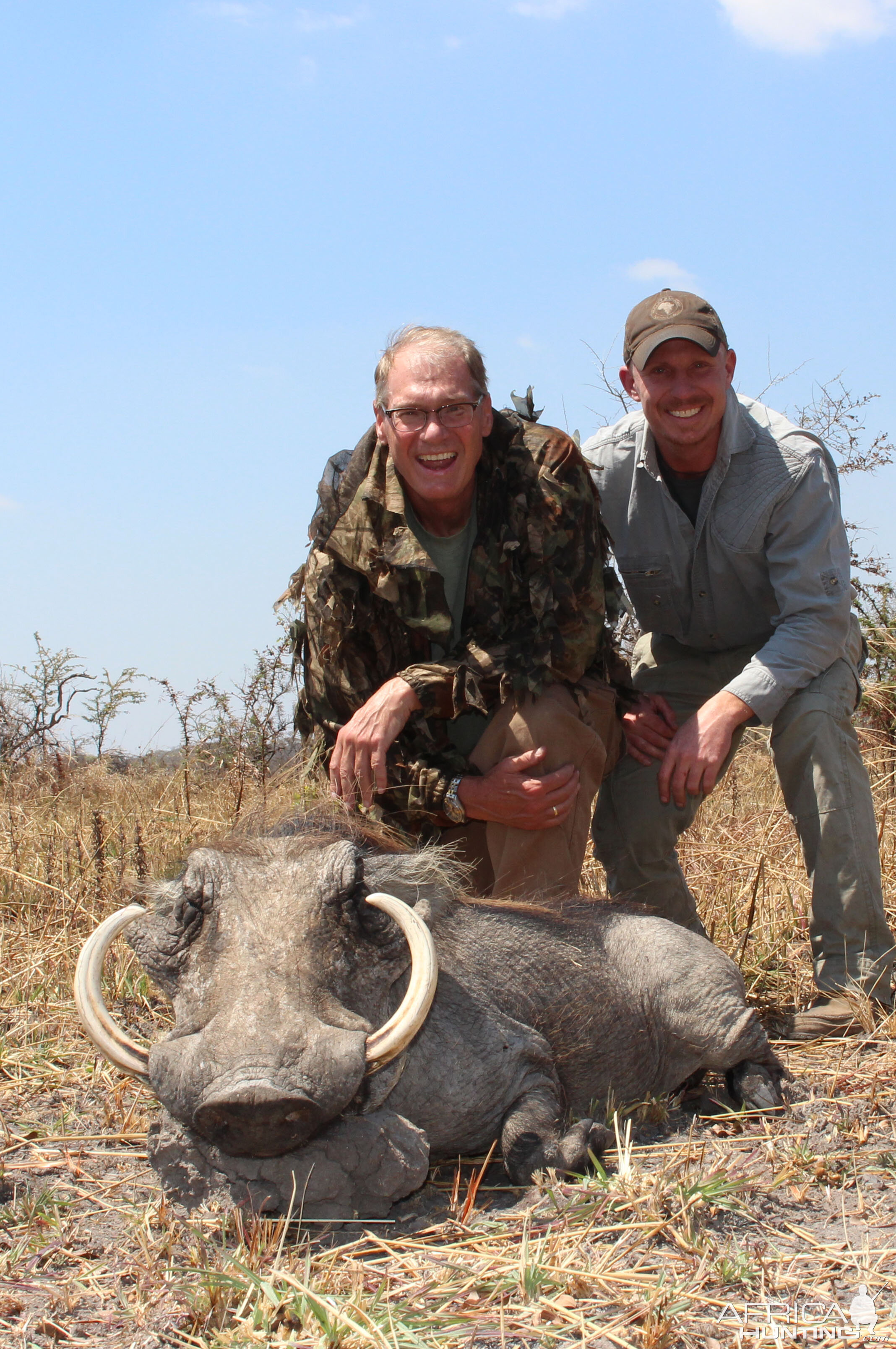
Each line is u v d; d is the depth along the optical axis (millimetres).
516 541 4289
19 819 6875
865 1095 3574
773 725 4594
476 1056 3184
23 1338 2424
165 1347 2391
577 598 4312
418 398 4141
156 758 9562
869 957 4328
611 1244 2686
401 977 3145
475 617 4398
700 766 4309
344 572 4359
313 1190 2822
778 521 4598
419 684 4176
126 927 3111
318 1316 2371
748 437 4668
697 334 4430
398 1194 2859
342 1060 2709
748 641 5055
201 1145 2869
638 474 4867
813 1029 4129
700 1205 2811
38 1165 3268
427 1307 2465
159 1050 2824
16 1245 2818
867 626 8344
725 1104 3568
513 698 4270
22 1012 4453
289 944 2922
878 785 6605
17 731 10938
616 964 3703
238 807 5770
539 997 3496
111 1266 2713
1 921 5438
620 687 4727
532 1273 2506
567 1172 3031
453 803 4246
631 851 4816
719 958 3699
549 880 4309
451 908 3568
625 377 4867
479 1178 3010
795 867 5512
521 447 4344
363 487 4328
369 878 3326
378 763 4117
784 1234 2766
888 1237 2742
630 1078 3664
